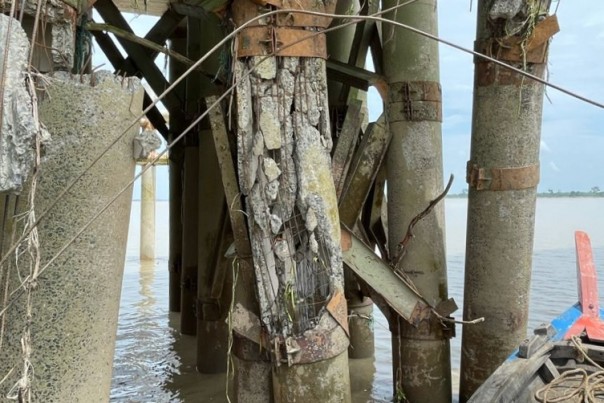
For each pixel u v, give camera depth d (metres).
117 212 3.26
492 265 5.83
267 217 4.45
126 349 8.77
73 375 3.07
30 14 3.16
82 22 4.01
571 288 13.75
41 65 3.31
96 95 3.15
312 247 4.45
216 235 7.02
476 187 5.90
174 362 8.09
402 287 5.83
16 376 2.91
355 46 6.61
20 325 2.93
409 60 6.08
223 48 4.94
